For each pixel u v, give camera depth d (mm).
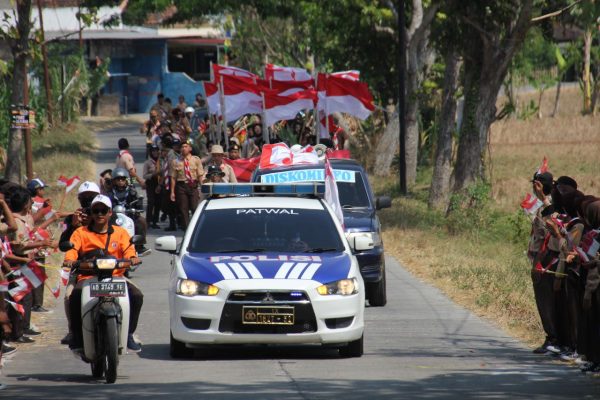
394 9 109812
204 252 38406
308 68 140500
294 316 35469
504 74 88500
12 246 36656
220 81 87438
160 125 108125
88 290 33094
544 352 38094
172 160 78750
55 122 161375
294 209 40500
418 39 104688
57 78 164250
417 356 37750
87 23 91188
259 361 36719
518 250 72500
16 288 34469
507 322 45812
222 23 174000
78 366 36812
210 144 92312
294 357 37969
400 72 104000
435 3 87000
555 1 84250
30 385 32469
